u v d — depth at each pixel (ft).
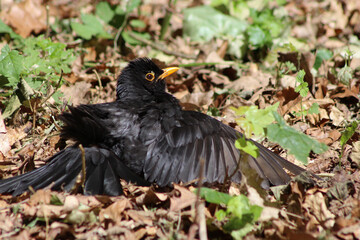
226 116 32.86
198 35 49.19
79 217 19.84
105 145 23.27
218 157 23.21
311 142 19.76
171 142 23.13
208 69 42.19
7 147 27.99
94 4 55.11
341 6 52.26
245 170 21.09
